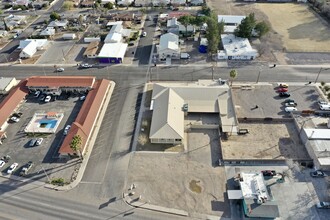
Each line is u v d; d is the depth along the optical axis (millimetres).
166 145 91312
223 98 102875
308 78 117875
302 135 90875
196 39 147625
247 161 84812
